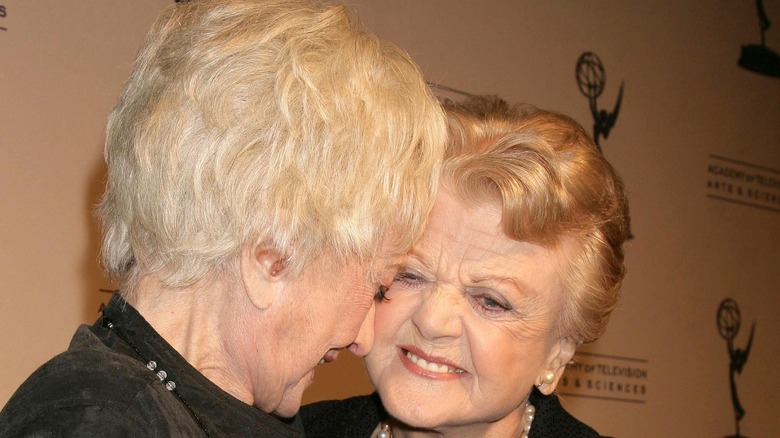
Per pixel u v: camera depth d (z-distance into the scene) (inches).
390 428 71.9
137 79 44.8
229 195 41.3
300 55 43.4
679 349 164.6
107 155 45.1
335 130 42.5
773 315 178.7
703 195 170.6
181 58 43.3
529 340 63.4
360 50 45.6
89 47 107.7
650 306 161.3
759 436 173.8
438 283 62.4
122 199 43.4
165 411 37.7
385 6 130.2
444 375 63.7
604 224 63.5
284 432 43.8
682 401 163.8
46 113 104.2
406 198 45.5
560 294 63.6
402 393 63.6
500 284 61.2
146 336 41.4
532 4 148.3
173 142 41.8
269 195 41.3
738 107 176.9
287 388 46.2
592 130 155.6
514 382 63.7
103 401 36.4
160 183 41.6
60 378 37.6
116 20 110.0
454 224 61.7
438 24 136.1
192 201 41.4
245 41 43.3
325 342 45.3
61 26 105.7
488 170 59.6
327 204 42.1
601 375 153.6
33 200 103.0
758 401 174.6
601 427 152.5
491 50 142.3
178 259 41.5
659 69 165.3
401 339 63.9
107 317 43.1
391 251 46.8
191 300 42.9
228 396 41.8
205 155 41.5
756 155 178.9
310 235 42.3
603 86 157.3
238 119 41.7
